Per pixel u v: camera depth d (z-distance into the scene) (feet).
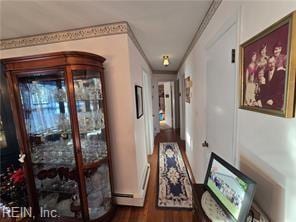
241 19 3.40
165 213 6.55
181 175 9.44
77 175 5.52
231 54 3.95
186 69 11.30
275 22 2.37
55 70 5.10
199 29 6.72
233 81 3.88
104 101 6.16
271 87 2.48
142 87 9.68
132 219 6.31
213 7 4.95
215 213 2.97
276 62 2.36
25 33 6.61
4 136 7.46
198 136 7.84
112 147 6.88
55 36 6.63
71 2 4.66
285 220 2.36
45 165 6.10
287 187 2.29
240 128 3.59
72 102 5.16
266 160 2.73
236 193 2.75
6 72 5.28
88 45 6.46
